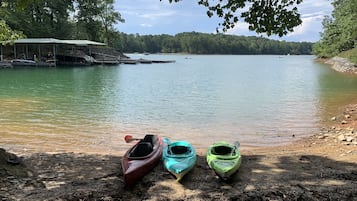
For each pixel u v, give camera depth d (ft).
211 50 588.09
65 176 26.43
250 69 196.44
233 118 54.29
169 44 594.65
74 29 244.63
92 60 199.82
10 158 27.22
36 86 96.12
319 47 291.79
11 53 189.57
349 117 53.93
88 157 32.19
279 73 161.27
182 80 122.31
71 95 80.02
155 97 78.59
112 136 42.98
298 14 28.76
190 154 29.48
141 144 30.07
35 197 21.95
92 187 24.31
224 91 90.63
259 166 29.43
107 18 266.98
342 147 36.37
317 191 23.27
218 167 26.20
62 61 194.18
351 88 94.48
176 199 22.71
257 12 29.12
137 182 25.77
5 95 77.56
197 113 58.39
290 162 30.48
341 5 239.71
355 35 180.75
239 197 22.76
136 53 561.84
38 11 211.41
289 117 55.11
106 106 65.21
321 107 64.39
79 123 49.80
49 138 41.55
